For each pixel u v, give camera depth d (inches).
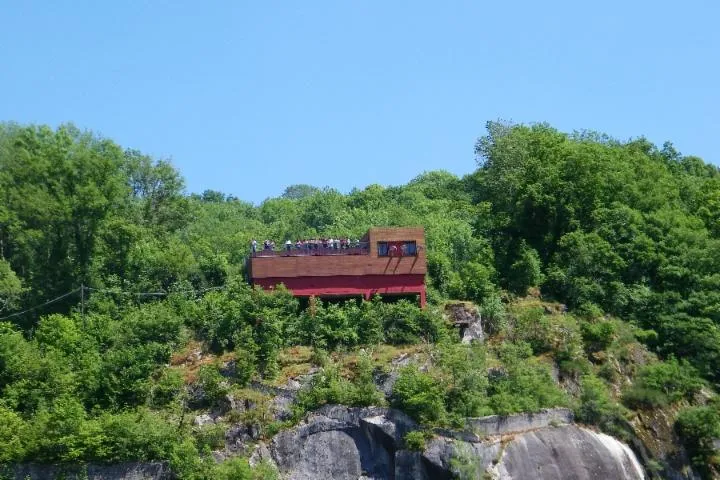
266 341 3016.7
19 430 2701.8
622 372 3297.2
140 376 2901.1
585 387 3117.6
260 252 3248.0
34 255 3368.6
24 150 3383.4
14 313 3238.2
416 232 3284.9
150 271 3412.9
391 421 2847.0
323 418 2849.4
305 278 3225.9
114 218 3459.6
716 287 3563.0
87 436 2659.9
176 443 2711.6
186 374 2952.8
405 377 2901.1
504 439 2861.7
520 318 3339.1
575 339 3299.7
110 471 2667.3
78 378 2888.8
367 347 3090.6
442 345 3078.2
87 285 3331.7
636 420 3147.1
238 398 2869.1
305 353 3048.7
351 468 2812.5
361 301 3243.1
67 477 2647.6
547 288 3614.7
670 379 3245.6
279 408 2874.0
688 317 3469.5
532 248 3750.0
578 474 2876.5
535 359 3206.2
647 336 3435.0
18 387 2834.6
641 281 3656.5
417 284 3262.8
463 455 2753.4
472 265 3484.3
